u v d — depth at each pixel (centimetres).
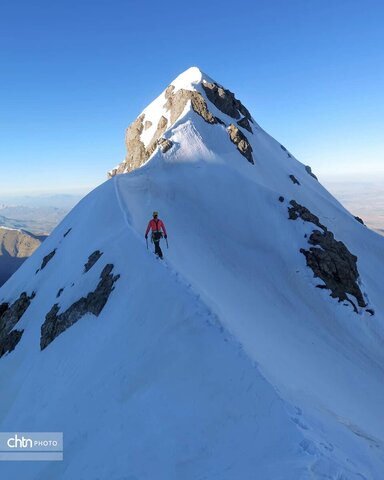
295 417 1155
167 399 1354
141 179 4800
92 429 1463
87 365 1872
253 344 1723
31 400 2036
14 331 3312
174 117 7088
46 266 4138
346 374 2534
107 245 3000
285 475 941
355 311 3738
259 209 4744
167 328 1706
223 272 3456
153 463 1145
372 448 1327
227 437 1135
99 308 2345
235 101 8794
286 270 3991
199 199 4800
